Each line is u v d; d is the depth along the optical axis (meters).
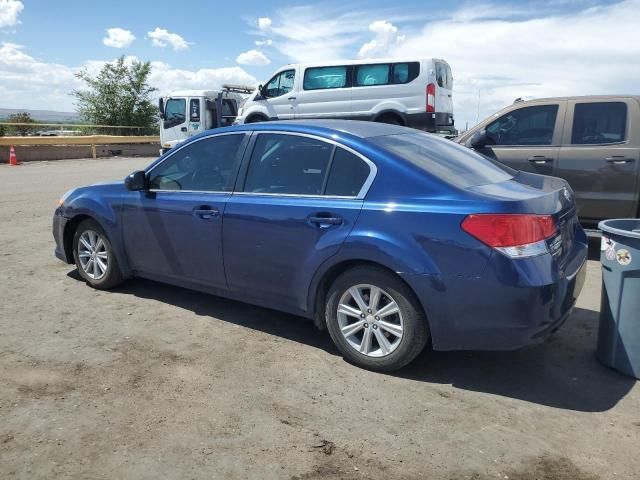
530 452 2.83
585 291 5.44
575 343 4.18
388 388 3.49
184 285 4.71
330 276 3.84
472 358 3.92
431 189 3.47
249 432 2.99
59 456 2.76
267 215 3.99
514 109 6.90
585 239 4.10
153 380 3.55
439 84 14.22
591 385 3.54
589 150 6.36
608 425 3.09
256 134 4.30
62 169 18.33
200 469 2.68
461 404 3.31
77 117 35.59
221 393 3.40
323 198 3.80
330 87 14.75
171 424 3.06
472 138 6.81
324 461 2.76
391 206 3.50
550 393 3.44
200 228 4.38
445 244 3.30
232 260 4.24
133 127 32.91
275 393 3.41
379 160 3.67
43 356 3.88
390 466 2.72
